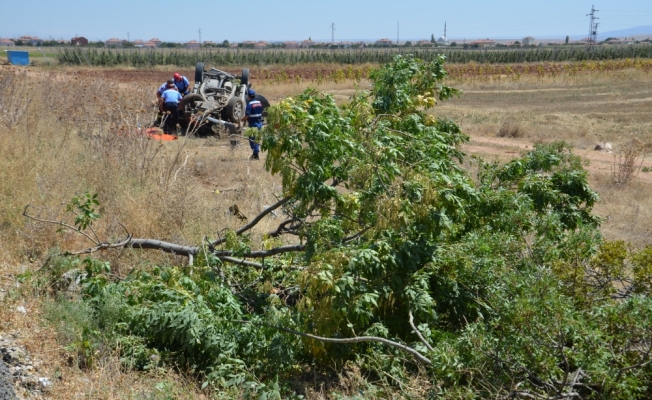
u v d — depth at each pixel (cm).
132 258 677
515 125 1977
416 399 452
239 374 474
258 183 1091
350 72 3741
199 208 824
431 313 514
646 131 2089
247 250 618
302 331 512
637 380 398
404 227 538
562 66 5306
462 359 437
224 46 12400
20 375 443
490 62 6362
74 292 579
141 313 525
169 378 473
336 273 499
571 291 503
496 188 702
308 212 609
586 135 1986
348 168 597
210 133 1694
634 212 1090
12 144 903
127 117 1225
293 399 464
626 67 4784
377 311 538
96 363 483
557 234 584
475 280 532
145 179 877
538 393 428
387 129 636
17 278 584
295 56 6194
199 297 536
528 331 418
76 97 1468
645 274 493
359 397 452
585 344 414
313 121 566
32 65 4597
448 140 751
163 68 4878
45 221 665
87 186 845
